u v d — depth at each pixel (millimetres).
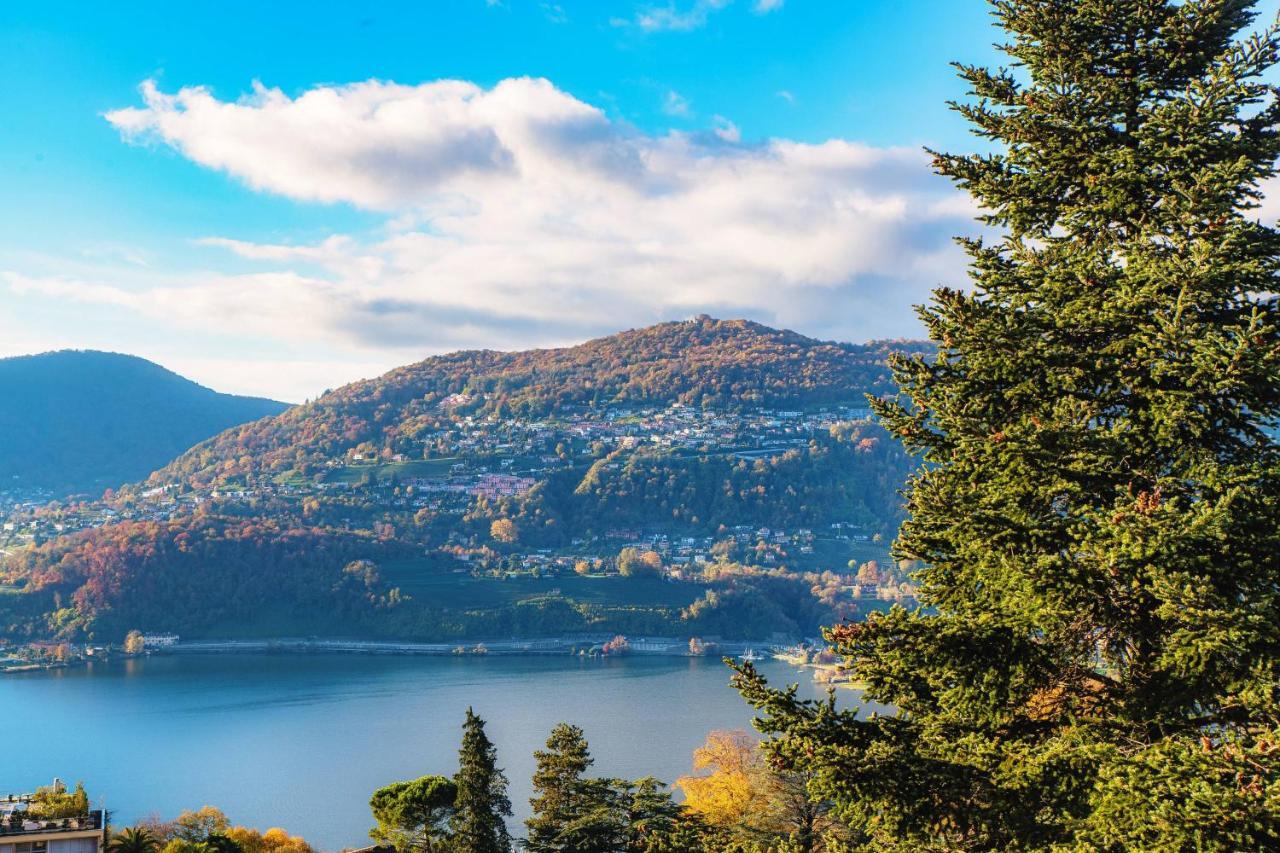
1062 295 12203
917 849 12414
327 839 87688
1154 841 9484
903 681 12719
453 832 51062
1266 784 9094
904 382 12836
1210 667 10664
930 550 12805
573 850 39500
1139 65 12758
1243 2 11938
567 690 167250
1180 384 11312
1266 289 11219
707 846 17047
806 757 12094
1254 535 10477
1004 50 13242
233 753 120812
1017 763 11258
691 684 175250
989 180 12938
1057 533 11469
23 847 45781
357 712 147000
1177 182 11539
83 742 128125
